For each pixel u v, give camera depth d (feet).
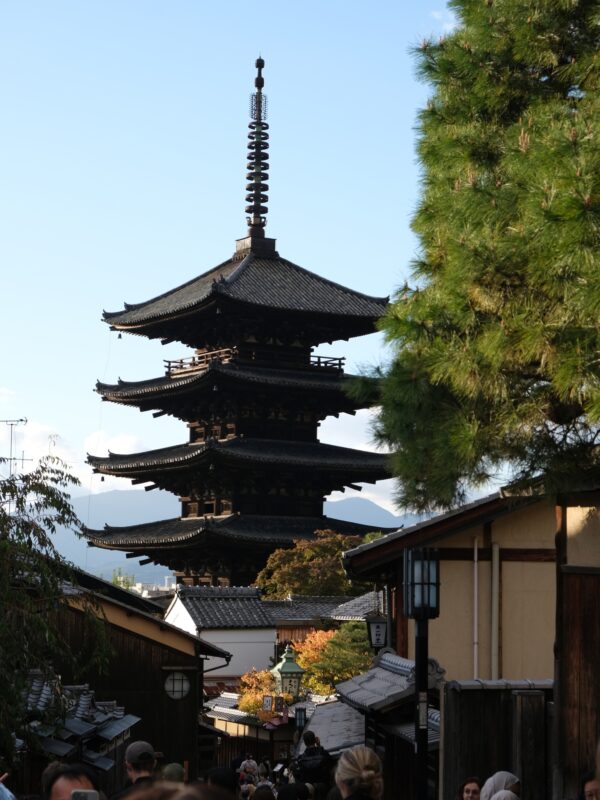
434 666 71.56
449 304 44.39
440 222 47.09
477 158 47.62
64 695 69.56
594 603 52.49
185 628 204.33
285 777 94.22
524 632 86.89
